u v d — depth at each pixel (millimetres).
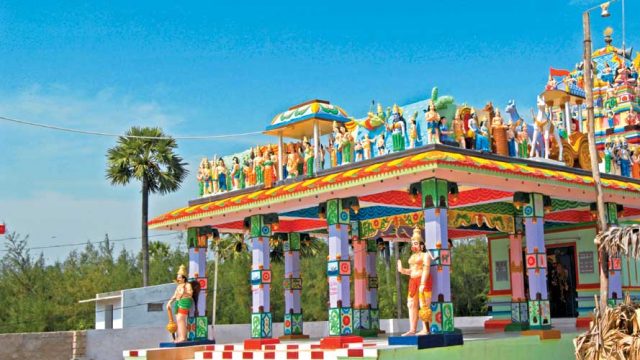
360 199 17375
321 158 18391
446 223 15000
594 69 24406
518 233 20688
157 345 25156
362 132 17484
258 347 18203
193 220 20406
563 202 20250
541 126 17781
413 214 19891
